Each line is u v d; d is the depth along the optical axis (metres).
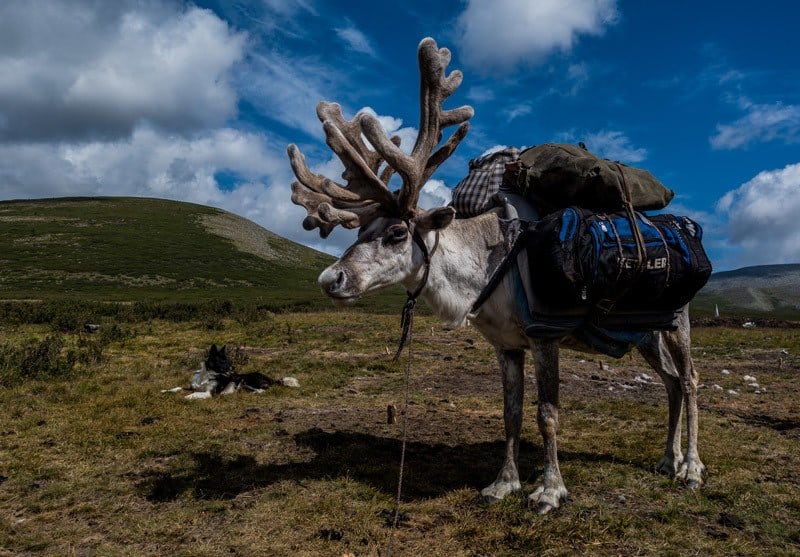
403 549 3.40
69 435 5.75
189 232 97.69
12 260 70.19
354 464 4.91
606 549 3.40
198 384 8.22
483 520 3.75
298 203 3.71
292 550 3.40
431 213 3.61
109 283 65.31
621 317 3.99
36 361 9.41
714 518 3.85
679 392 4.67
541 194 4.18
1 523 3.78
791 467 4.86
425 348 12.69
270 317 22.94
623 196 3.98
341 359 11.38
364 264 3.59
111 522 3.81
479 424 6.37
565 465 4.77
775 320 26.00
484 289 3.93
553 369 3.91
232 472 4.73
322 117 3.93
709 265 3.96
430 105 3.60
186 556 3.33
